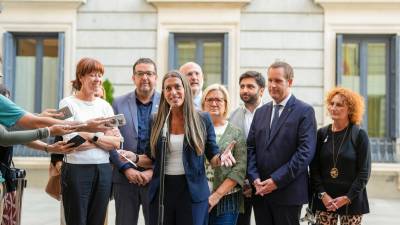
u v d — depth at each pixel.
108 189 4.77
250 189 4.94
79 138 4.46
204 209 4.30
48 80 11.97
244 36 11.48
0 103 3.96
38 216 8.73
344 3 11.25
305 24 11.42
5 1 11.59
